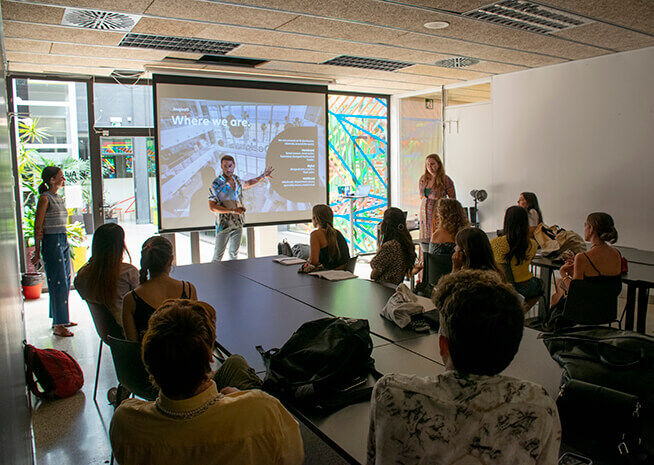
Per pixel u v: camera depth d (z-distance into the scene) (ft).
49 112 20.38
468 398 3.37
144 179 22.12
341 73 21.85
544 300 14.38
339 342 5.92
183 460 4.02
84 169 21.13
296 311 9.42
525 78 21.84
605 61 19.12
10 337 4.97
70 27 13.83
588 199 20.25
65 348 14.11
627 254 14.80
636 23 14.84
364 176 28.30
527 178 22.34
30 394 10.88
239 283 11.97
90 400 11.03
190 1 12.04
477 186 24.85
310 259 13.44
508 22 14.64
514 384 3.42
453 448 3.33
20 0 11.64
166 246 8.02
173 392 3.99
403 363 6.75
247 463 4.12
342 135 27.35
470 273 3.83
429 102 26.78
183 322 4.05
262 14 13.23
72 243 20.66
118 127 21.40
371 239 28.94
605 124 19.44
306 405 5.57
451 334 3.50
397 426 3.48
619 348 5.60
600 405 4.87
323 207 13.78
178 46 16.55
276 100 23.03
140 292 7.79
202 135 21.59
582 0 12.64
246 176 22.71
